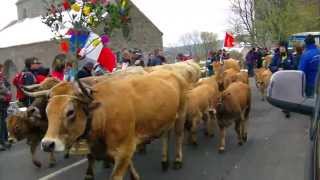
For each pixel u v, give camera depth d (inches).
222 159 404.2
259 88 864.9
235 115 428.1
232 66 623.8
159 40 2060.8
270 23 2050.9
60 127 246.1
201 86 480.4
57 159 439.5
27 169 411.2
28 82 505.4
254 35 2110.0
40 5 2162.9
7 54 1875.0
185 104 358.0
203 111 473.1
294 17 2054.6
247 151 428.5
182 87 350.0
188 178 353.4
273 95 146.5
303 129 517.3
